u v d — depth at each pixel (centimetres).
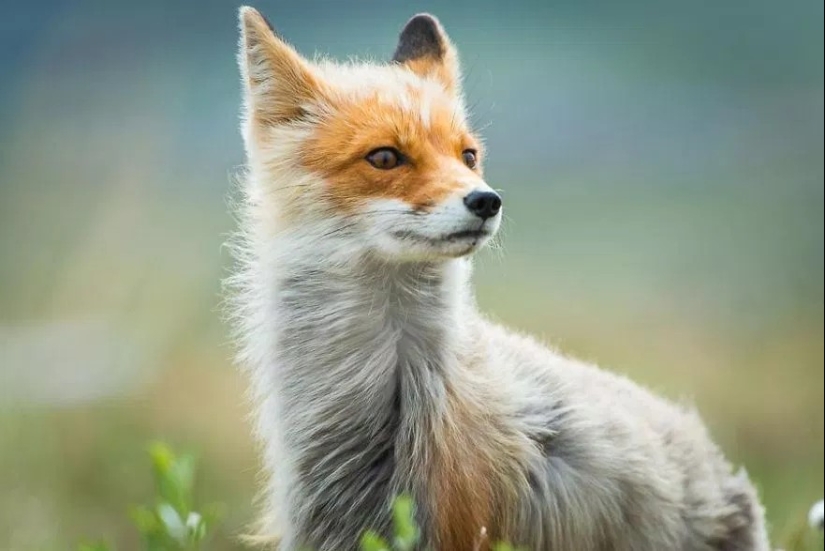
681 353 3134
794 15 6919
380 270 1432
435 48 1666
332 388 1440
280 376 1474
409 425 1413
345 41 6391
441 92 1529
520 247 4362
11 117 5431
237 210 1647
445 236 1381
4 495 2155
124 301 3206
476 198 1374
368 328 1436
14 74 5909
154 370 2817
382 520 1420
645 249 4294
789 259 4038
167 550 1351
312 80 1502
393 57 1688
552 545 1467
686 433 1622
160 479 1367
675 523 1545
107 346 2936
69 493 2255
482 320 1662
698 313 3516
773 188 4969
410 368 1427
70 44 6050
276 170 1488
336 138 1448
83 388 2741
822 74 6438
